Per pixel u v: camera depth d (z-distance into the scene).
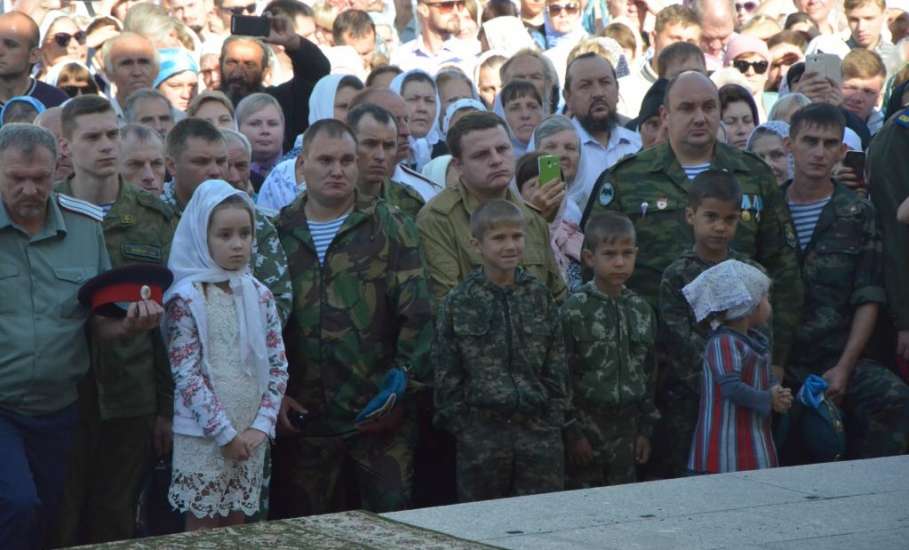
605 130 12.84
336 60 16.48
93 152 9.14
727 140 13.23
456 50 17.80
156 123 11.52
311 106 12.84
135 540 6.79
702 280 9.44
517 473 9.18
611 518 7.12
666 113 10.70
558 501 7.50
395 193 10.43
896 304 10.77
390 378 9.24
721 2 17.02
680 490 7.73
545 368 9.31
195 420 8.34
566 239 10.88
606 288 9.67
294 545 6.63
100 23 15.46
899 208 10.16
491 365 9.14
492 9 18.41
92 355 9.08
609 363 9.55
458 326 9.17
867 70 14.93
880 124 15.02
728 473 8.17
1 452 8.20
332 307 9.41
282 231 9.59
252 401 8.51
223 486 8.39
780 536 6.79
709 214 9.89
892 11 19.70
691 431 9.90
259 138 12.34
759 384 9.39
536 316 9.27
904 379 10.86
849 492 7.66
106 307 8.35
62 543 9.29
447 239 9.86
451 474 9.90
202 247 8.53
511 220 9.16
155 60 13.23
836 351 10.77
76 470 9.28
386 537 6.76
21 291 8.42
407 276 9.47
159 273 8.28
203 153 9.65
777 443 10.23
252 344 8.52
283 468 9.56
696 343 9.84
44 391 8.44
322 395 9.41
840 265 10.79
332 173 9.41
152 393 9.42
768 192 10.58
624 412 9.60
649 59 16.19
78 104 9.24
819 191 10.95
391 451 9.38
